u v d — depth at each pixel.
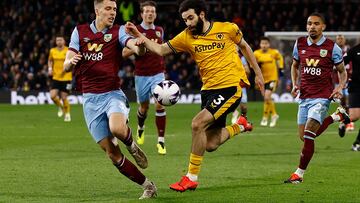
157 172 17.97
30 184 16.02
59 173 17.64
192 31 14.95
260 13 53.28
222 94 14.95
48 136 27.38
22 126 31.91
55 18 52.31
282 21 53.78
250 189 15.32
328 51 17.02
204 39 14.96
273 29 53.28
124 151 22.55
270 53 32.56
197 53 15.07
